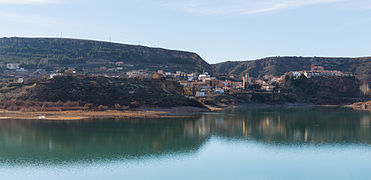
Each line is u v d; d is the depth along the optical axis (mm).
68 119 142875
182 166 77438
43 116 147250
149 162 80250
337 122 150250
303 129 128750
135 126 130375
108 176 70312
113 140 103438
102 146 95375
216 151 91000
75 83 182625
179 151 90750
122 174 71625
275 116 176125
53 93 170000
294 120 157875
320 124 143250
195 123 142625
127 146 95812
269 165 78562
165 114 171375
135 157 84438
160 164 78688
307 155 87500
